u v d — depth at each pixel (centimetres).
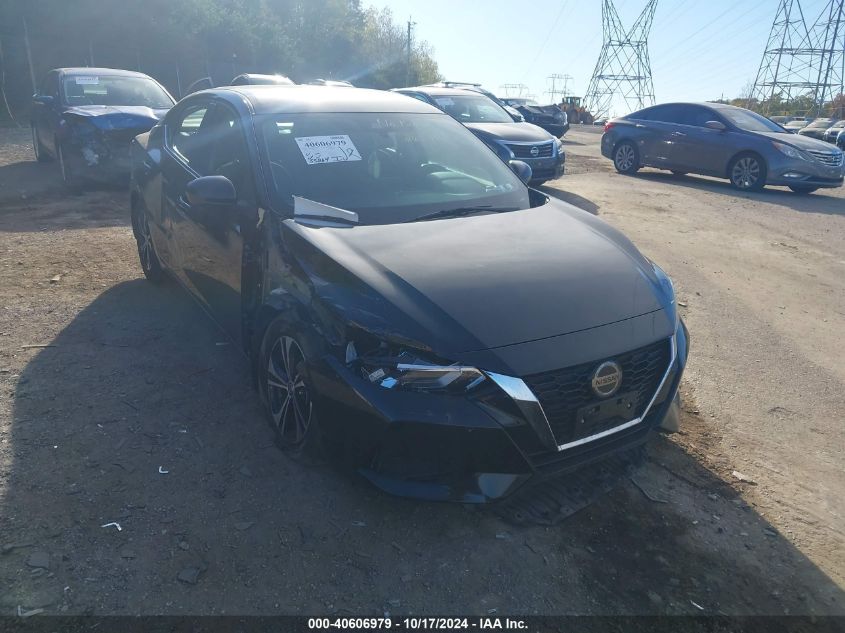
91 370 393
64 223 732
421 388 248
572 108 4356
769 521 294
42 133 1048
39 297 507
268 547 261
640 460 314
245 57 3025
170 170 457
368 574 250
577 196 1066
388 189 362
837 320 551
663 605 244
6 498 278
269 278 318
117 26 2534
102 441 322
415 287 268
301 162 357
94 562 248
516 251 306
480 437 246
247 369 404
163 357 415
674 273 664
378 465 259
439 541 269
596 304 278
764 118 1284
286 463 313
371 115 411
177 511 277
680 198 1090
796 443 360
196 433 334
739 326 529
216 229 375
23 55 2298
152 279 541
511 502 288
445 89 1231
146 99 1007
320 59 4278
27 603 228
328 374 264
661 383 288
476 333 252
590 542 273
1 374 381
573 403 260
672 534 281
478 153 427
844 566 269
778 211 1013
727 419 382
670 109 1327
